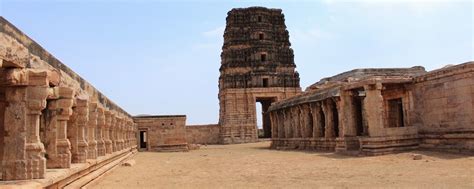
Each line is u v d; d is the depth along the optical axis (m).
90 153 21.48
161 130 63.66
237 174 24.77
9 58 11.14
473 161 24.09
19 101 12.66
